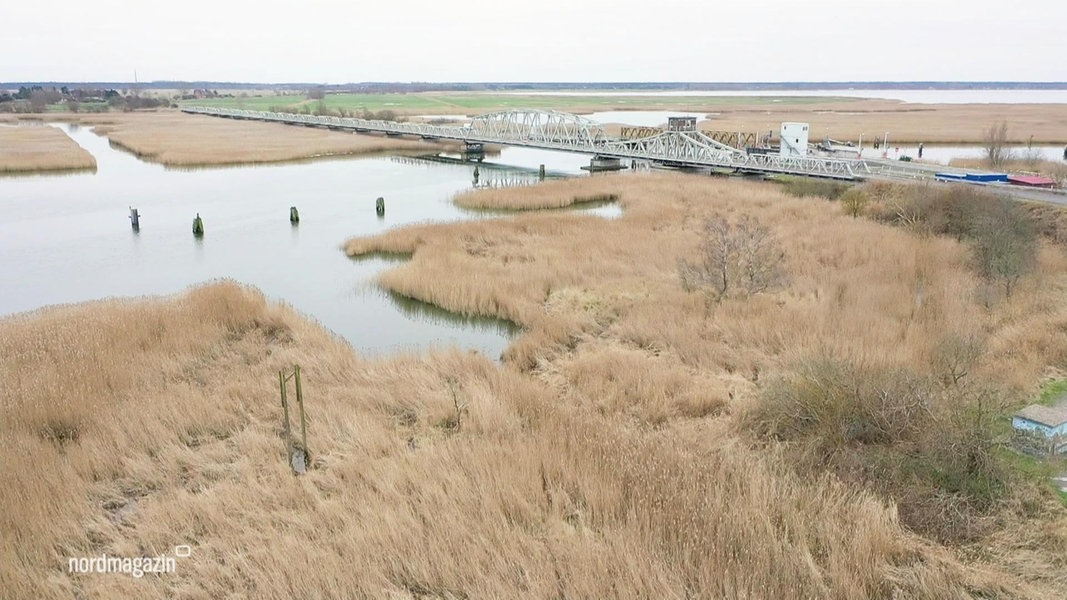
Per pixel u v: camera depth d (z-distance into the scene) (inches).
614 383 597.9
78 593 335.9
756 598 300.8
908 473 415.8
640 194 1664.6
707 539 338.0
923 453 425.1
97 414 520.7
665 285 903.7
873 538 348.2
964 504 388.8
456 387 582.2
